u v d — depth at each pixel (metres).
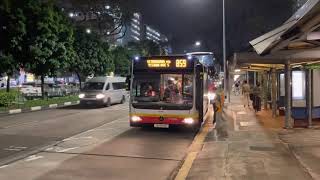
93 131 17.77
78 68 42.59
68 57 34.50
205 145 13.56
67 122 21.28
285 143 13.03
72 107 32.34
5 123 20.61
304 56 15.37
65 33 33.62
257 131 16.20
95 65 44.88
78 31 42.31
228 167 9.77
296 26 9.20
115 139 15.58
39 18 30.25
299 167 9.50
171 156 12.36
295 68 18.11
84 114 26.05
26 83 61.09
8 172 10.02
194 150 13.23
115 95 34.59
